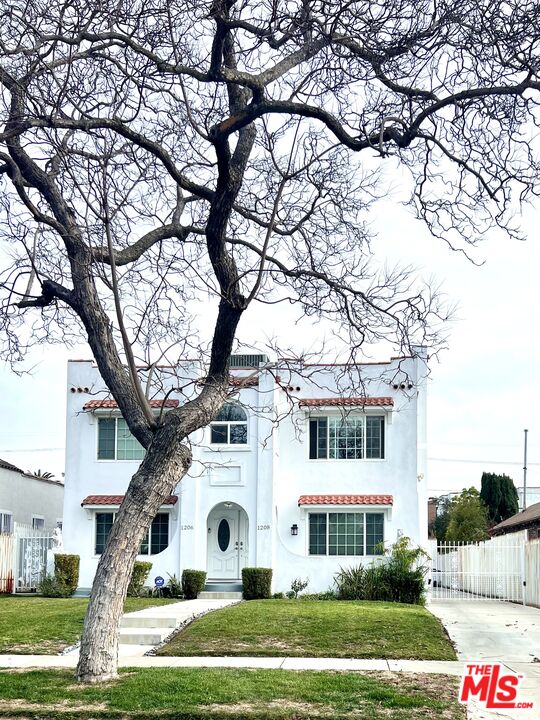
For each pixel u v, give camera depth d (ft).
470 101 41.98
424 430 99.40
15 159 44.27
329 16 38.83
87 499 100.27
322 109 42.11
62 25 39.29
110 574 41.11
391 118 42.37
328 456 100.42
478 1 38.50
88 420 102.73
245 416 99.86
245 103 44.83
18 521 124.88
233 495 98.48
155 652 53.62
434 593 114.32
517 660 51.90
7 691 38.86
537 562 89.56
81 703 36.83
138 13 40.42
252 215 50.08
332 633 58.23
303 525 99.25
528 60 39.68
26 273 45.14
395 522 98.07
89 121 41.34
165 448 41.65
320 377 100.68
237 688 39.58
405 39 39.37
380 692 39.32
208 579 102.12
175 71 39.88
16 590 98.89
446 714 35.81
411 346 48.19
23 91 40.16
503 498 196.34
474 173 42.96
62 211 44.75
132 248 46.57
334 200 49.83
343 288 48.34
